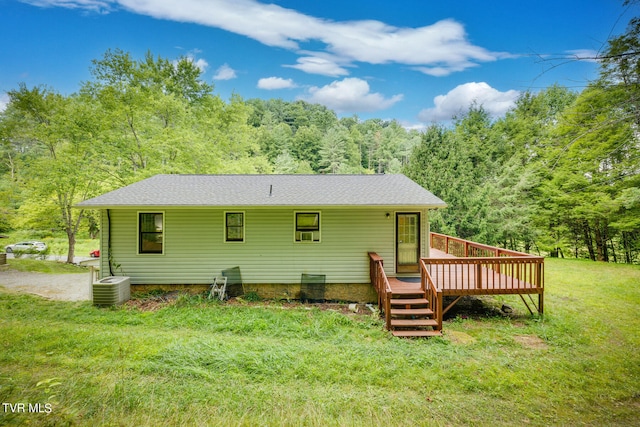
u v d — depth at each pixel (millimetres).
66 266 17297
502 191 19891
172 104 20609
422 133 22156
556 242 19609
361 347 6738
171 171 20047
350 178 12891
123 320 8133
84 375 5016
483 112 26609
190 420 4023
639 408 4754
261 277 10727
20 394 4312
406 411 4531
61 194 19219
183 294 10055
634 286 12453
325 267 10766
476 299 9961
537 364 6035
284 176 13125
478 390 5152
